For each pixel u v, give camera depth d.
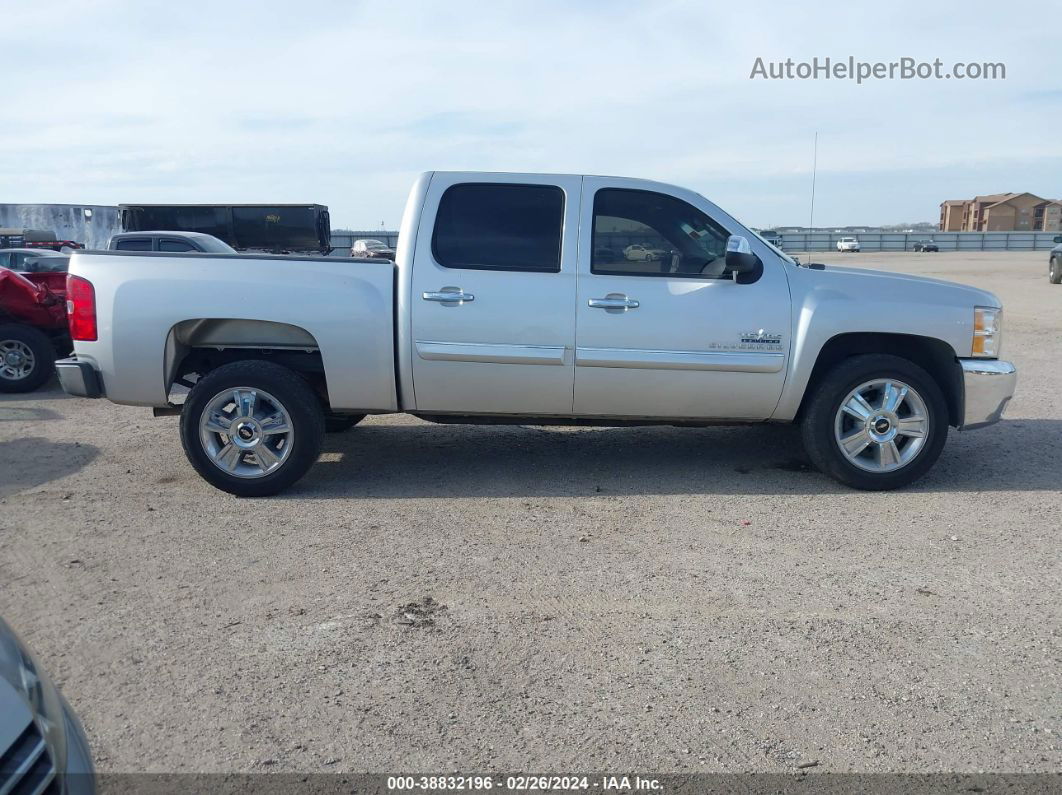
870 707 3.42
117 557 4.93
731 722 3.32
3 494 6.12
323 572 4.71
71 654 3.83
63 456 7.16
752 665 3.73
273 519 5.56
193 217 26.41
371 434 7.84
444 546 5.08
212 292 5.84
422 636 3.99
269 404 5.99
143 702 3.46
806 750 3.15
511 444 7.46
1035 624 4.10
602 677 3.64
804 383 5.98
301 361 6.21
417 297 5.86
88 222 30.44
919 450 6.02
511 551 5.01
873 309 5.95
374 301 5.86
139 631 4.05
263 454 5.94
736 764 3.07
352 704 3.45
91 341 5.91
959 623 4.11
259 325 6.08
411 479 6.42
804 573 4.69
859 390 5.98
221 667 3.72
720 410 6.06
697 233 6.03
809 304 5.92
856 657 3.80
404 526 5.42
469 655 3.82
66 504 5.88
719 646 3.89
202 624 4.11
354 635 4.00
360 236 42.88
